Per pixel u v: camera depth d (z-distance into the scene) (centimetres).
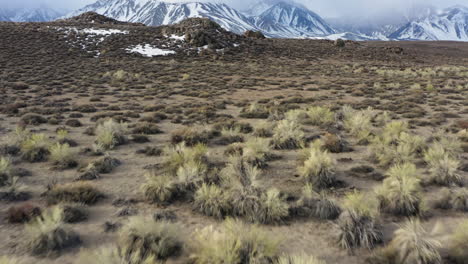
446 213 664
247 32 8906
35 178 850
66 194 701
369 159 1018
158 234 515
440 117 1723
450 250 500
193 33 6688
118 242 529
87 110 1917
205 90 2897
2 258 448
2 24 6900
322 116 1603
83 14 10625
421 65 6006
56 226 528
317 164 824
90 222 614
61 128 1433
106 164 930
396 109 1981
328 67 5041
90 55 5288
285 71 4481
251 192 662
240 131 1410
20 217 612
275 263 457
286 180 848
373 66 5403
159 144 1228
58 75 3547
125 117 1675
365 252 517
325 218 633
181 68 4547
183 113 1906
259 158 955
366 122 1388
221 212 653
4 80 3052
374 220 575
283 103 2241
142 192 754
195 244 495
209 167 922
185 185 754
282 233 579
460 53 9244
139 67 4462
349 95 2650
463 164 943
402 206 652
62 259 492
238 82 3425
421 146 1077
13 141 1113
